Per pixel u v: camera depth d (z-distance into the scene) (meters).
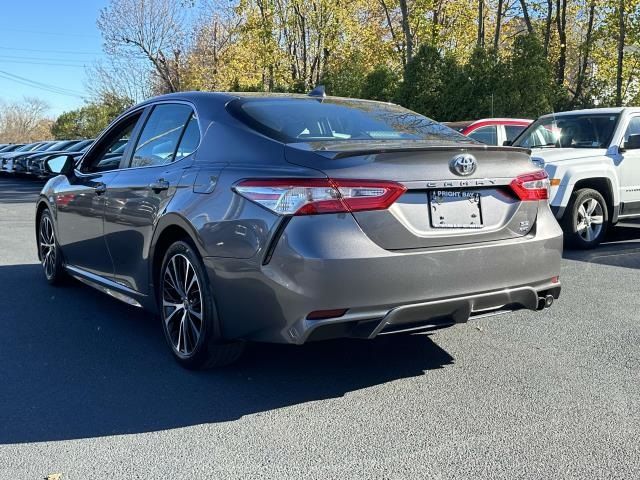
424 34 27.16
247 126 3.93
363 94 23.38
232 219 3.53
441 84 20.17
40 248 6.66
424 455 3.00
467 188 3.65
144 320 5.31
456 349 4.51
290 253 3.27
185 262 3.99
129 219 4.59
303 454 3.03
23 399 3.69
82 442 3.17
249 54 33.78
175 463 2.96
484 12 28.38
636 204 8.68
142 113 5.05
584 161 8.23
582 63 28.73
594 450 3.03
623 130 8.64
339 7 30.70
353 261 3.26
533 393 3.72
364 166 3.36
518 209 3.82
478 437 3.18
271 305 3.37
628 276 6.73
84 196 5.34
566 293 6.02
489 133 11.39
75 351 4.52
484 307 3.70
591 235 8.34
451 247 3.53
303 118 4.13
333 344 4.63
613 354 4.37
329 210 3.28
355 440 3.17
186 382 3.94
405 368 4.16
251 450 3.07
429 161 3.51
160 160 4.51
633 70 25.08
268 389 3.83
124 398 3.70
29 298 6.02
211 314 3.75
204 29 40.31
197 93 4.54
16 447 3.12
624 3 21.84
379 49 30.91
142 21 38.09
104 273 5.24
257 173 3.52
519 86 18.84
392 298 3.36
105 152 5.51
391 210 3.39
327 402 3.63
